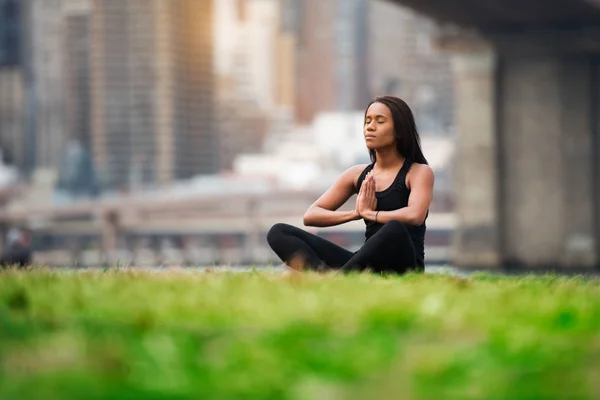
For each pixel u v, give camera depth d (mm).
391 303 7816
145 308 7457
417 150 14586
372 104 14562
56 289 8992
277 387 4926
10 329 6438
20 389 4719
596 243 139375
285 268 14188
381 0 124000
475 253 139750
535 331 6676
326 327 6664
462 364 5465
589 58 137375
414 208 14102
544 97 138125
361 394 4832
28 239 89250
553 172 138625
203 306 7578
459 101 140000
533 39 135500
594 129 138625
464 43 137375
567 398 4773
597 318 7547
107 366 5172
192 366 5324
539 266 139250
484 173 139125
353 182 14820
